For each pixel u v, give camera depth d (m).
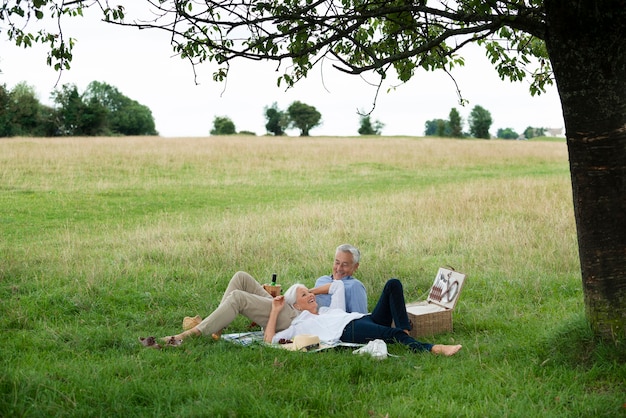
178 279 10.41
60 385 4.91
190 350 6.14
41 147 37.47
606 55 5.40
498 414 4.48
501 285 9.72
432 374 5.48
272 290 7.46
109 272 10.40
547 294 9.16
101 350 6.36
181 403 4.70
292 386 5.00
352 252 7.39
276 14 6.53
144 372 5.38
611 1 5.27
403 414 4.48
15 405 4.36
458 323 7.66
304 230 15.07
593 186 5.59
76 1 6.32
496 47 8.05
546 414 4.46
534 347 6.01
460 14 5.99
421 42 7.22
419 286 10.02
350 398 4.86
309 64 6.58
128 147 39.50
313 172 34.97
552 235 13.35
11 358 5.86
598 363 5.38
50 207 20.94
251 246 13.02
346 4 7.18
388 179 32.62
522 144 58.88
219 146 42.72
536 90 8.52
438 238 13.79
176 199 24.00
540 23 5.90
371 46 7.46
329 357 5.91
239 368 5.54
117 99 138.50
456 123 114.06
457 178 33.44
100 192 25.19
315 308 7.07
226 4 6.12
